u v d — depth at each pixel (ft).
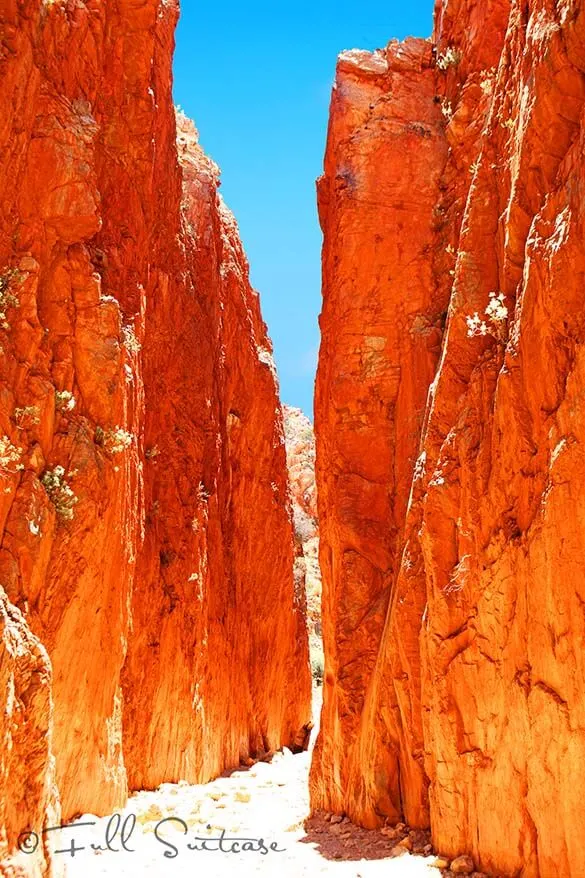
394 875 23.50
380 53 44.01
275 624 73.61
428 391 33.55
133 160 39.40
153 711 43.29
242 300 73.82
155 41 44.96
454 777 24.16
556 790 19.39
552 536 19.75
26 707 21.02
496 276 27.61
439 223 39.47
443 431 28.37
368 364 38.78
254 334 78.02
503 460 22.85
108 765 32.94
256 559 70.85
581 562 18.95
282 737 75.05
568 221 20.13
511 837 21.35
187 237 56.85
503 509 22.81
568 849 18.81
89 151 31.45
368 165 41.16
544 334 20.94
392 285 39.37
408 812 29.71
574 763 18.74
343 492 37.83
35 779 20.88
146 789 41.88
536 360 21.42
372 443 38.14
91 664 30.73
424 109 42.04
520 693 21.01
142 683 42.29
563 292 20.11
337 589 37.40
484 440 24.76
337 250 40.98
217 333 63.41
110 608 32.73
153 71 44.86
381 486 37.70
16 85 28.37
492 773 22.35
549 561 19.79
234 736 60.54
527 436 21.93
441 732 24.67
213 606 56.29
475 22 39.19
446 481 26.25
